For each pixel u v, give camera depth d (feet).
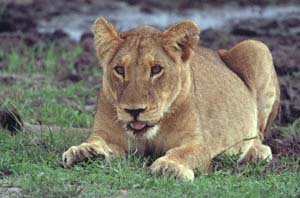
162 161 36.40
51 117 48.11
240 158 41.88
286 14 84.12
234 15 84.28
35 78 58.70
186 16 83.87
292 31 76.64
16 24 77.25
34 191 33.96
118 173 36.04
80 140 42.42
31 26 77.36
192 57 41.11
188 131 38.24
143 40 37.17
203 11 85.87
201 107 39.91
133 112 36.24
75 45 69.00
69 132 43.50
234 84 42.78
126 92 36.35
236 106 42.09
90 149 37.47
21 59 63.62
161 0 88.12
